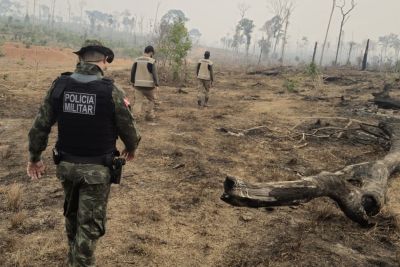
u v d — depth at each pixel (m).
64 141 2.78
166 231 4.07
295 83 17.45
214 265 3.55
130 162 6.01
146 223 4.20
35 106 9.78
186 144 7.18
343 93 16.16
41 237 3.79
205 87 11.36
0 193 4.67
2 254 3.48
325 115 10.80
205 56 11.23
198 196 4.93
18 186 4.71
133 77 8.70
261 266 3.54
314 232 4.21
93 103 2.71
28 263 3.37
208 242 3.92
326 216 4.54
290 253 3.75
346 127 8.34
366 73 24.77
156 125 8.53
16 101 10.12
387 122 7.52
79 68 2.82
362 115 10.91
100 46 2.85
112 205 4.54
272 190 3.65
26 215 4.18
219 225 4.28
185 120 9.24
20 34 47.16
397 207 5.01
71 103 2.73
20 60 23.89
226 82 19.34
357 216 4.32
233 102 12.77
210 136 7.88
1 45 27.80
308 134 8.16
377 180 4.95
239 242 3.95
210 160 6.38
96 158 2.76
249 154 6.90
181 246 3.82
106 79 2.81
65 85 2.76
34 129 2.81
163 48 18.11
